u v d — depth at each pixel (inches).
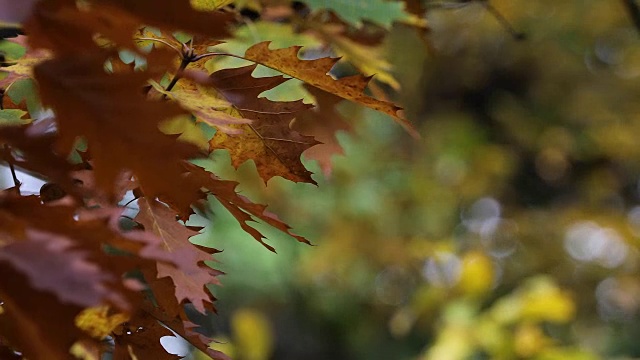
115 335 31.4
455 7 61.6
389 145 213.6
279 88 48.9
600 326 238.7
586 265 242.2
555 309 108.9
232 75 34.4
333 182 184.7
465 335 111.7
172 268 30.2
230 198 30.7
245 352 129.0
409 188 213.6
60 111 19.8
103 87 20.0
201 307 29.7
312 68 35.1
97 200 27.1
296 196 179.2
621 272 241.3
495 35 237.9
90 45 19.6
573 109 253.8
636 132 246.8
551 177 265.7
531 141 255.9
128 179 30.4
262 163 35.7
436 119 253.9
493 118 265.4
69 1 18.8
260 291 160.2
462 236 238.2
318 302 207.6
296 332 211.0
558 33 237.5
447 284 123.6
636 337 235.3
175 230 31.3
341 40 48.9
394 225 203.8
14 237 20.1
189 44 34.5
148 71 20.3
